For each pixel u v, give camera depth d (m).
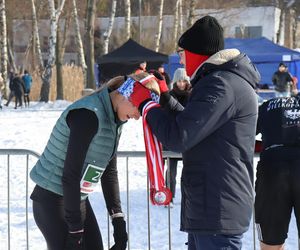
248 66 3.30
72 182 3.31
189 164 3.32
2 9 33.69
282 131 4.41
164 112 3.25
